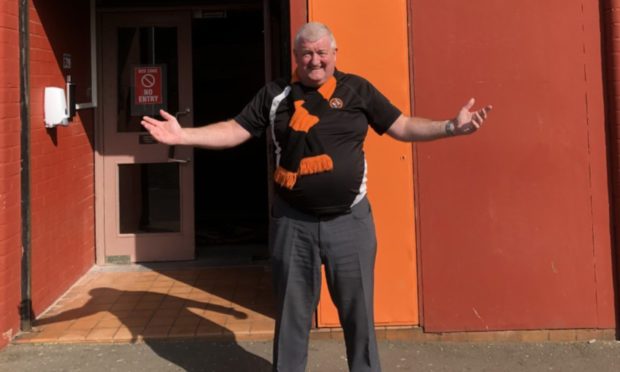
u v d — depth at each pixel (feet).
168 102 18.83
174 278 17.51
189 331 13.67
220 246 20.95
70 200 16.66
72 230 16.81
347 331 10.39
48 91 14.76
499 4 13.04
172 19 18.63
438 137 9.64
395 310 13.34
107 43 18.53
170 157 18.79
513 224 13.21
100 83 18.57
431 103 13.07
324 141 9.44
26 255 13.69
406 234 13.25
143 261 19.02
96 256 18.86
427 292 13.33
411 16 13.02
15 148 13.33
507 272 13.28
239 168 26.14
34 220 14.24
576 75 13.10
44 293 14.83
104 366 12.33
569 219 13.21
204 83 24.12
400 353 12.94
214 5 18.60
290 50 13.17
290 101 9.66
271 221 10.37
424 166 13.16
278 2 17.78
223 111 24.27
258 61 24.08
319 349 13.08
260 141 25.89
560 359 12.65
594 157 13.19
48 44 14.98
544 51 13.06
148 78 18.63
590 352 12.91
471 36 13.05
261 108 9.88
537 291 13.29
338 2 12.92
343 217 9.84
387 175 13.19
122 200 18.98
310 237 9.85
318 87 9.68
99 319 14.40
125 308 15.12
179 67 18.74
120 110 18.71
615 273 13.28
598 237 13.24
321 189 9.51
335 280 10.10
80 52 17.29
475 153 13.15
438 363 12.53
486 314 13.32
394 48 13.00
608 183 13.21
